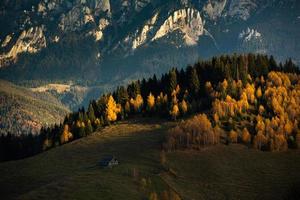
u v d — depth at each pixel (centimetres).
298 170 18325
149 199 14200
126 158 19112
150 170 17212
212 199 16025
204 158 18912
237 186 16988
